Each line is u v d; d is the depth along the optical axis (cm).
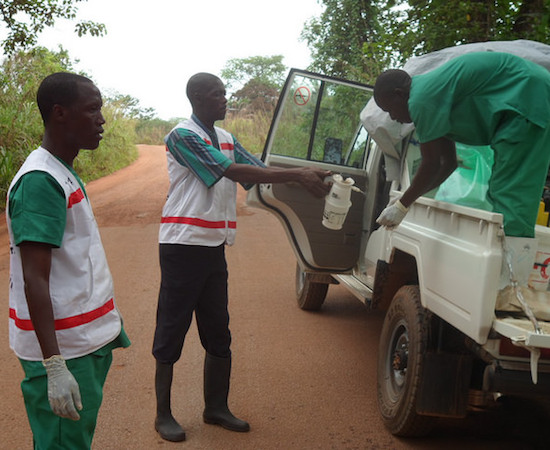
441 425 363
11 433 343
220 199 337
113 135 2247
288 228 491
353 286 466
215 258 342
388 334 370
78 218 214
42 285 197
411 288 352
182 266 332
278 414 373
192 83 339
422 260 326
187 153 322
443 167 333
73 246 212
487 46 363
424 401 314
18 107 1461
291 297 636
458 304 279
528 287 270
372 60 1022
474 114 299
